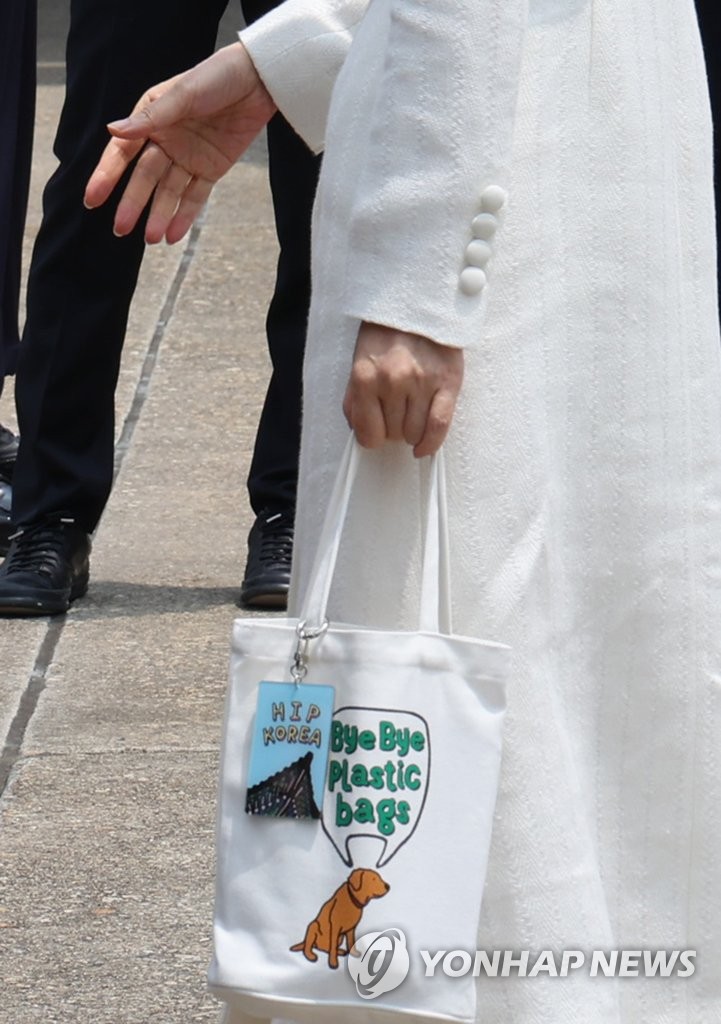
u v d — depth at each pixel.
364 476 3.67
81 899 5.86
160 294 12.90
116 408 10.98
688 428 3.81
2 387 9.63
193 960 5.48
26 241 13.91
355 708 3.51
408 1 3.48
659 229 3.75
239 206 14.78
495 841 3.65
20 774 6.78
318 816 3.52
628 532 3.76
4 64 8.98
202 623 8.25
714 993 3.90
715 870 3.88
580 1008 3.67
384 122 3.51
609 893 3.85
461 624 3.67
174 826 6.35
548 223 3.66
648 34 3.80
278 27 4.25
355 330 3.75
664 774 3.84
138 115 4.30
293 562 3.96
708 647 3.85
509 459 3.65
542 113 3.66
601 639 3.80
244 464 10.22
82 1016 5.18
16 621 8.27
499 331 3.63
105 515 9.55
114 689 7.56
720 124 6.82
